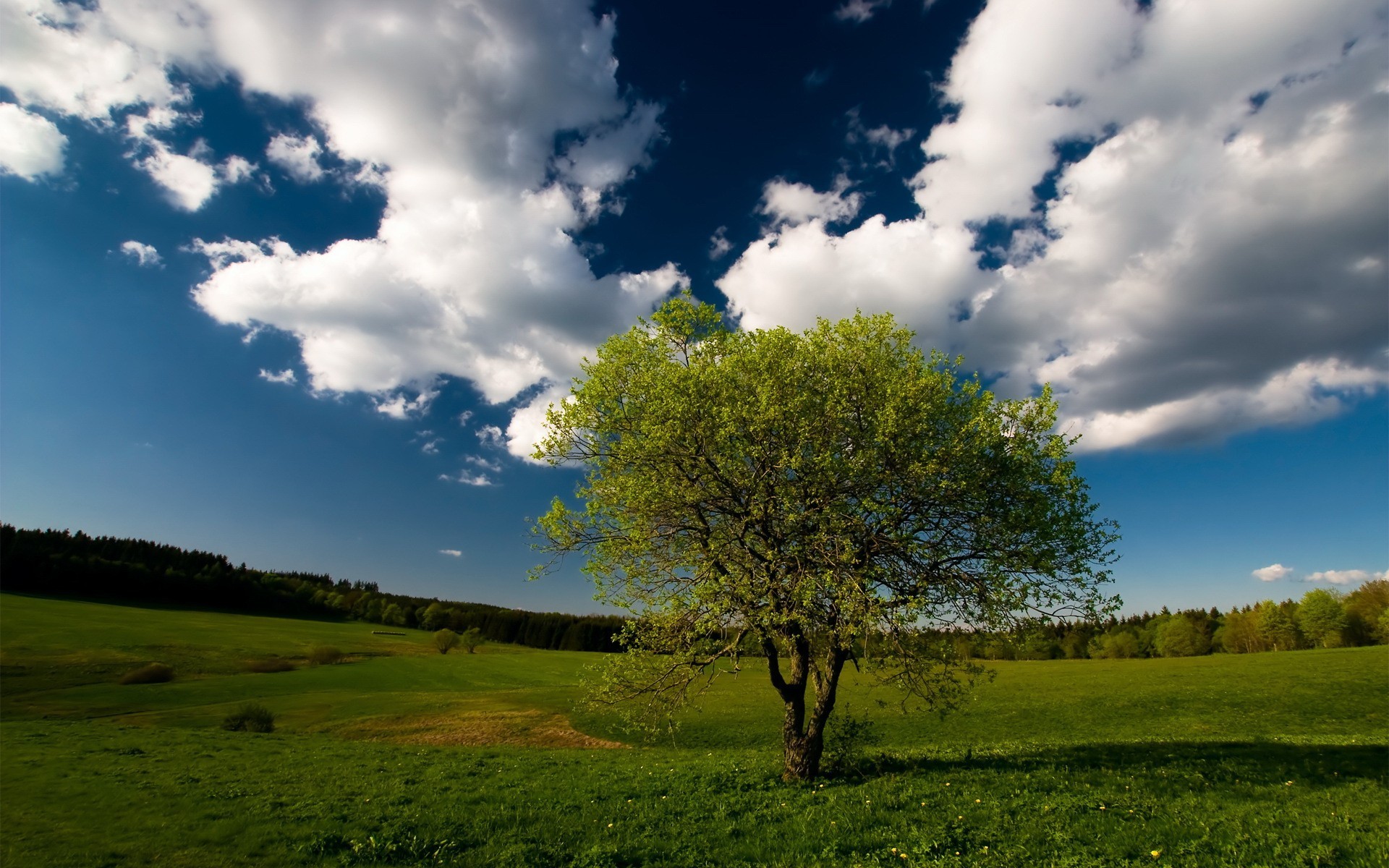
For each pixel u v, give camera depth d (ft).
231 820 57.26
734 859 41.68
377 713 180.45
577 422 63.00
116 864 46.42
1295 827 40.88
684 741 134.92
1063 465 56.90
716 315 65.57
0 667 251.60
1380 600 381.60
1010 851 39.01
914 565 56.75
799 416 57.26
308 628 503.61
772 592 55.21
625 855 43.42
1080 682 203.82
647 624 63.21
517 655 413.39
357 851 46.65
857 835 43.75
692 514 59.00
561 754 101.91
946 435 59.31
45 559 482.28
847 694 166.81
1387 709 147.95
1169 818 43.68
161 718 175.83
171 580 536.01
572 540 62.23
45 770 85.81
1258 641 444.14
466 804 61.93
